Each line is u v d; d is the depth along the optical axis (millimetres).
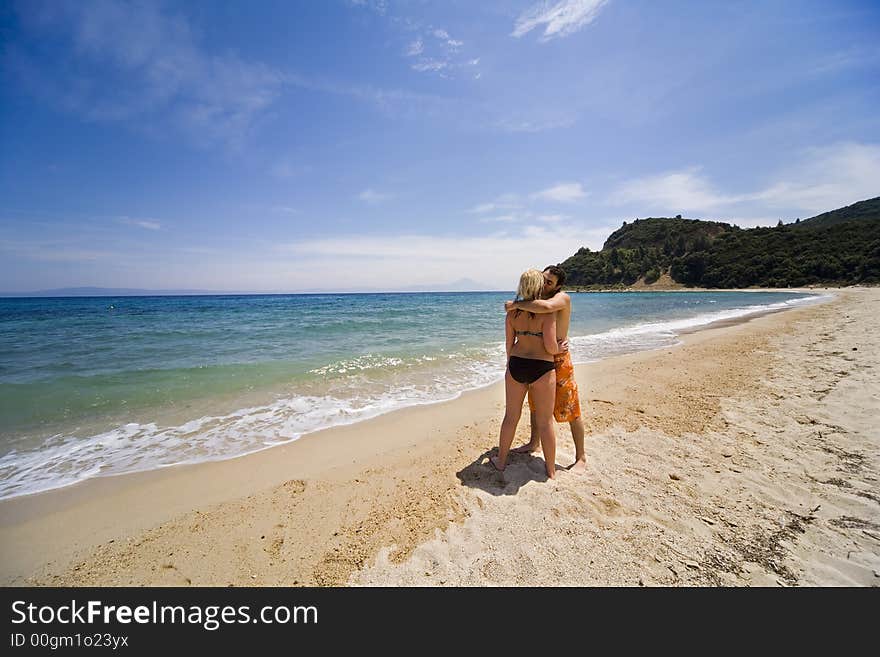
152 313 26453
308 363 8305
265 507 2982
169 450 4148
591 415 4734
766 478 3078
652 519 2615
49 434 4574
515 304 3213
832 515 2570
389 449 4051
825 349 8102
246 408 5488
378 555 2381
